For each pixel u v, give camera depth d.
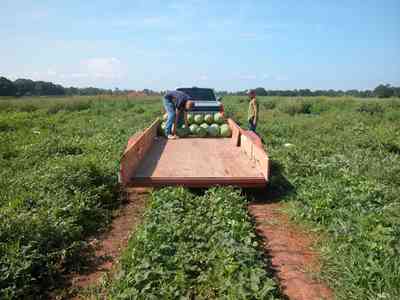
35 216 5.69
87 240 5.75
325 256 5.01
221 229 5.47
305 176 8.71
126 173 7.04
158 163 8.55
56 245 5.32
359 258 4.62
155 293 3.98
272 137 14.50
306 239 5.68
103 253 5.38
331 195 6.77
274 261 5.00
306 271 4.73
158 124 12.89
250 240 5.12
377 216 5.63
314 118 22.28
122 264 4.75
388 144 12.52
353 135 14.52
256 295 3.88
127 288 4.07
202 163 8.56
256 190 7.83
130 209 7.17
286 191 7.77
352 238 5.20
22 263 4.53
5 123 17.53
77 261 5.11
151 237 5.11
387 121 19.53
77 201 6.67
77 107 31.50
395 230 5.16
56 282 4.63
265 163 7.25
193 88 15.20
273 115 25.75
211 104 13.59
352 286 4.21
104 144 12.45
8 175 8.60
